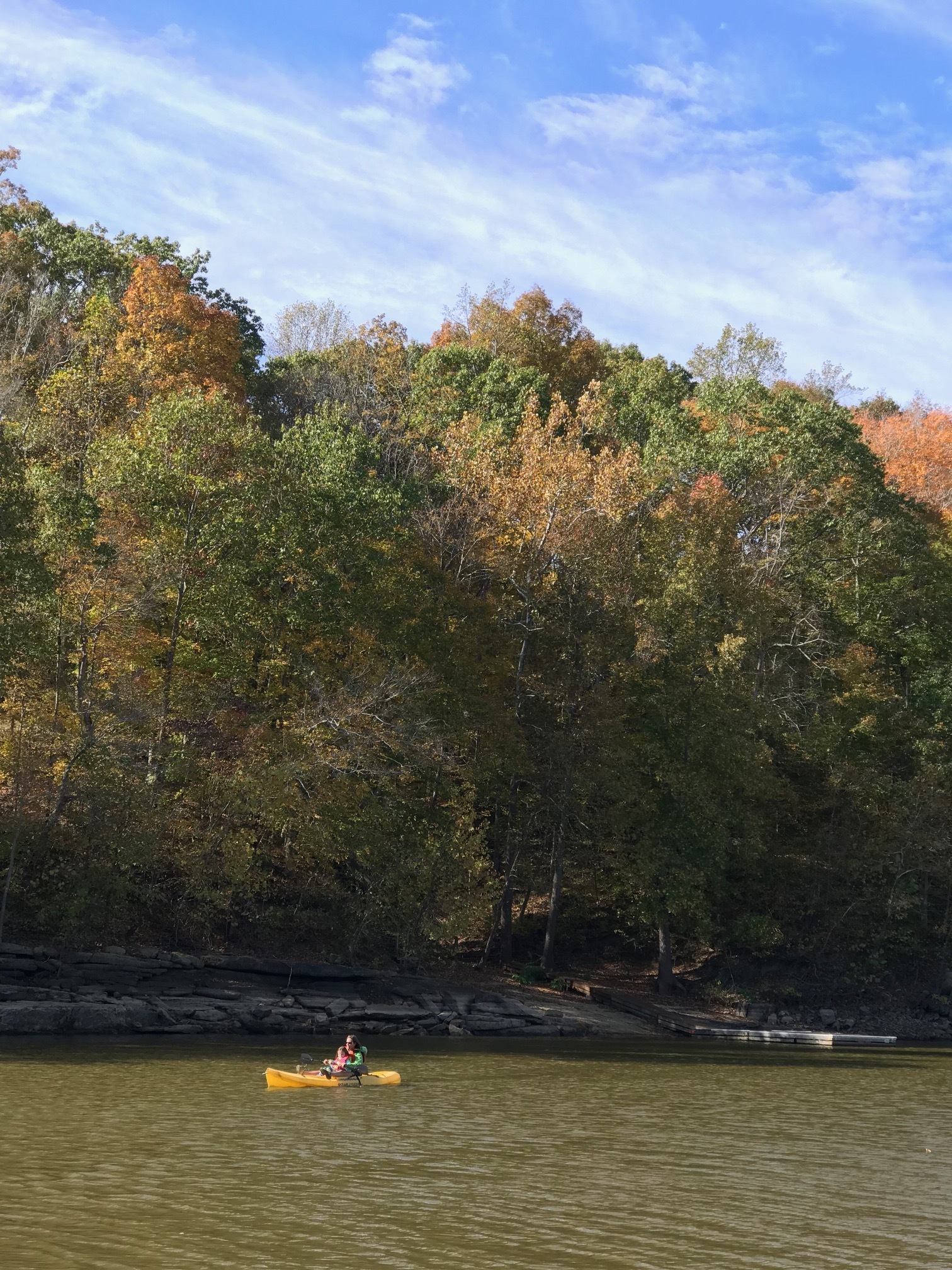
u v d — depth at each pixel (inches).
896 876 2522.1
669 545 2456.9
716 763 2263.8
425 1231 673.6
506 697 2304.4
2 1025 1499.8
